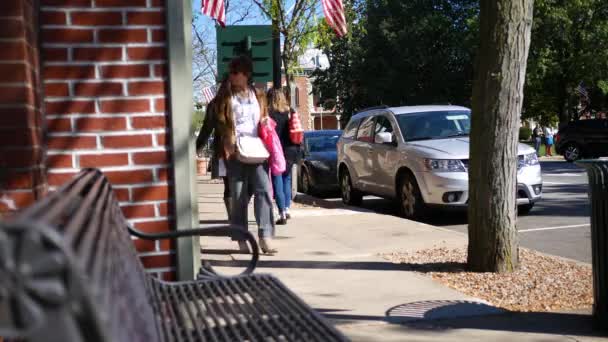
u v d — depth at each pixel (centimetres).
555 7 3953
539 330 438
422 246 754
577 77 4147
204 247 765
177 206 388
